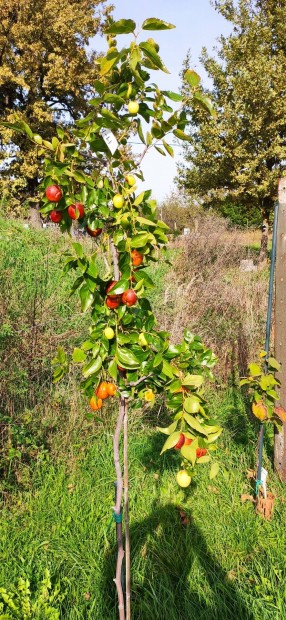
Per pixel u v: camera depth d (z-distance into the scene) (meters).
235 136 15.37
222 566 2.59
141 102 1.64
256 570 2.58
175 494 3.14
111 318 1.71
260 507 2.97
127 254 1.58
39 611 2.13
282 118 14.97
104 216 1.59
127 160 1.71
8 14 18.55
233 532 2.81
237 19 15.95
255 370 2.92
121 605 2.06
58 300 5.27
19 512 2.88
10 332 3.92
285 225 3.31
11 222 9.21
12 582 2.36
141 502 3.06
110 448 3.59
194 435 1.54
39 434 3.41
